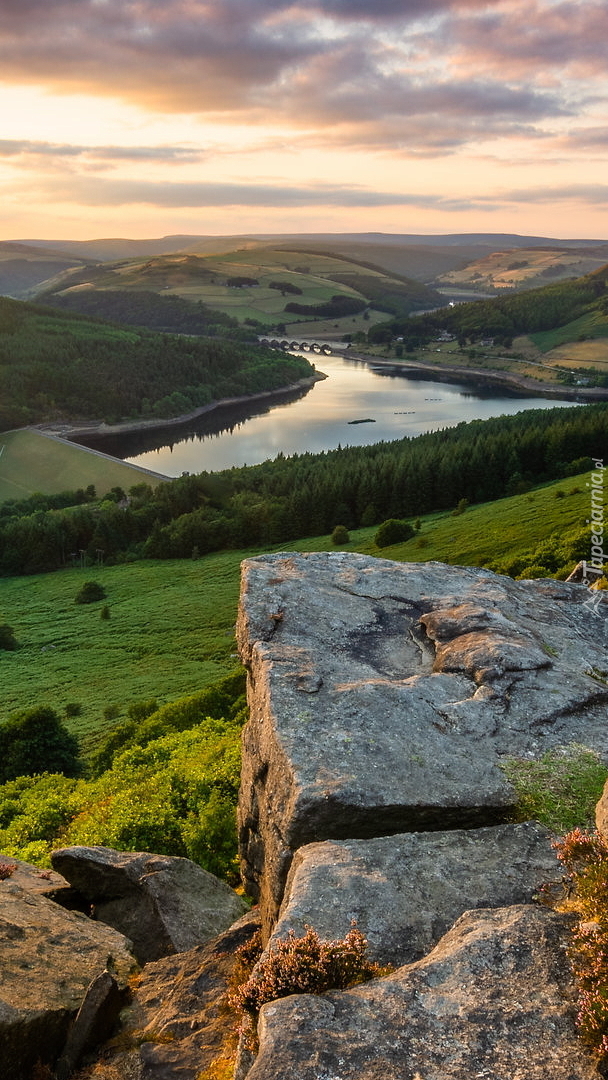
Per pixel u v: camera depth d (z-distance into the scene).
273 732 9.40
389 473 160.25
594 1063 4.82
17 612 118.38
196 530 155.38
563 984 5.53
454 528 119.75
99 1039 7.95
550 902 6.91
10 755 42.75
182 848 17.72
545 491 128.88
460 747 9.30
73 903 11.62
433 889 7.17
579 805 8.41
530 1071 4.77
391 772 8.72
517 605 13.20
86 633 100.31
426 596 13.30
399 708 9.81
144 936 10.77
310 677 10.36
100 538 161.75
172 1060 7.47
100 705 69.88
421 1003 5.38
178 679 76.25
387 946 6.47
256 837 11.23
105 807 21.28
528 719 9.85
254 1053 5.65
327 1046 4.92
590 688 10.54
